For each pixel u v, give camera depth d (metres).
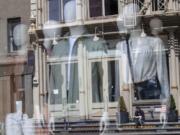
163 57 15.02
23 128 13.39
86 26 15.34
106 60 15.23
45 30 14.95
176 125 14.48
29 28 15.06
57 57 15.03
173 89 15.21
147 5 15.17
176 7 15.48
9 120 13.46
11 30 15.15
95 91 15.23
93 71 15.20
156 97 14.74
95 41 15.25
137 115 14.54
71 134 14.30
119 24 14.88
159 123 14.52
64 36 15.12
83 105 15.05
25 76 14.45
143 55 14.38
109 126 14.41
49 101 14.63
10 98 14.10
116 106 14.84
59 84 15.01
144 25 14.70
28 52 14.70
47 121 14.05
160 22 14.94
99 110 14.95
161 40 14.95
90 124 14.51
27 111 14.02
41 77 14.68
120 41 14.84
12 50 14.71
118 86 14.98
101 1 15.87
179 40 15.52
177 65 15.44
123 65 14.76
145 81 14.54
